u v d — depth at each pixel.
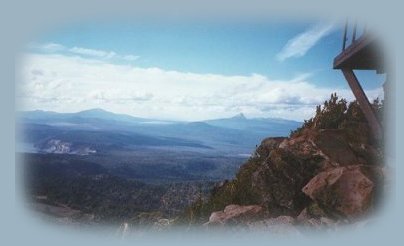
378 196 6.53
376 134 8.45
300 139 8.17
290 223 6.13
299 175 7.51
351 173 6.83
